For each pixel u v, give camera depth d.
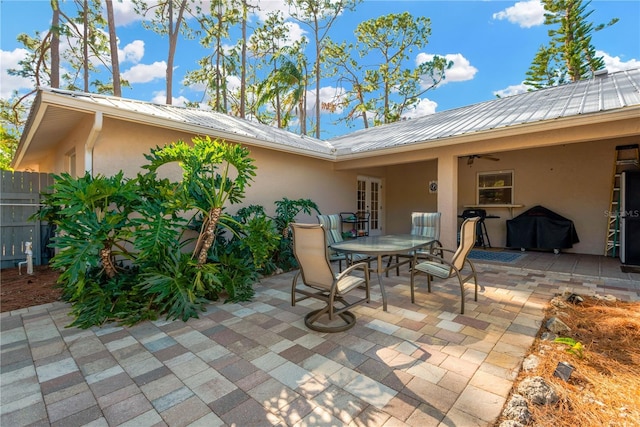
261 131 7.26
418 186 10.27
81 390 2.19
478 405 1.98
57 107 4.05
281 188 7.12
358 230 9.52
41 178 6.67
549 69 16.06
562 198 7.66
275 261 5.93
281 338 2.99
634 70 7.59
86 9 11.60
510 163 8.39
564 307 3.70
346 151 7.36
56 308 3.88
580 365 2.42
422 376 2.31
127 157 4.90
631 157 6.67
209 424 1.85
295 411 1.95
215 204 4.15
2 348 2.83
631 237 5.99
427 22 17.36
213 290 4.12
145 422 1.87
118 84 10.46
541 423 1.81
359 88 19.16
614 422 1.81
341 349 2.75
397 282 5.02
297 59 16.11
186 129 4.95
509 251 7.82
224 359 2.60
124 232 3.68
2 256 6.19
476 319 3.39
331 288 3.25
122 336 3.06
